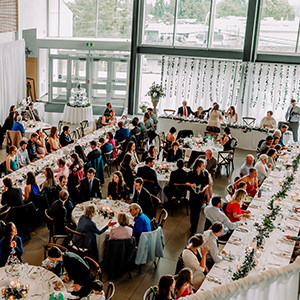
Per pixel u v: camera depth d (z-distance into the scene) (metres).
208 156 9.02
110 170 10.86
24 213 6.96
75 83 17.86
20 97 15.28
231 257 5.38
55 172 8.55
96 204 7.19
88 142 10.65
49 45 17.41
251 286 1.96
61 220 6.61
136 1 15.43
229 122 13.52
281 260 5.37
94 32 17.41
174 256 7.12
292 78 14.43
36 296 4.64
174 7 15.48
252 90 14.70
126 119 13.05
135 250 6.37
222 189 10.05
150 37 16.06
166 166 9.12
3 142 12.59
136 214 6.34
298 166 9.62
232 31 15.15
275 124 13.12
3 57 13.59
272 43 14.73
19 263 5.30
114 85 17.78
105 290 6.06
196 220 7.65
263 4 14.44
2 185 7.75
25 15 15.43
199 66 15.16
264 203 7.25
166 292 4.43
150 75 16.59
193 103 15.65
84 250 6.15
